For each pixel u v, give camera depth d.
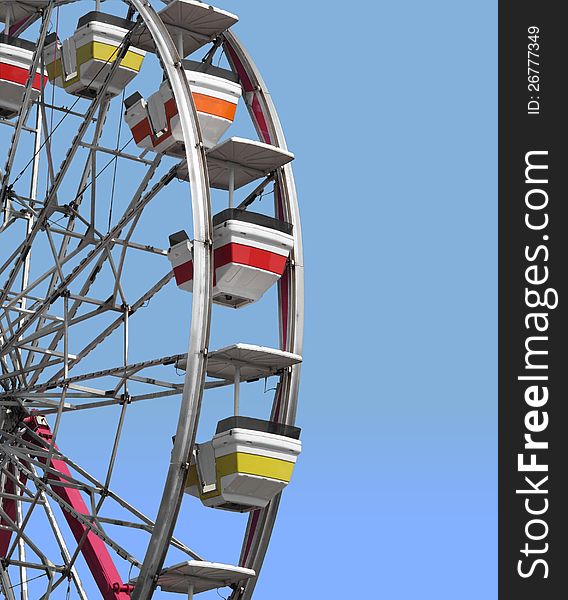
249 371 23.08
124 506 22.30
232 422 21.61
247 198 24.58
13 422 24.61
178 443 20.58
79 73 25.05
